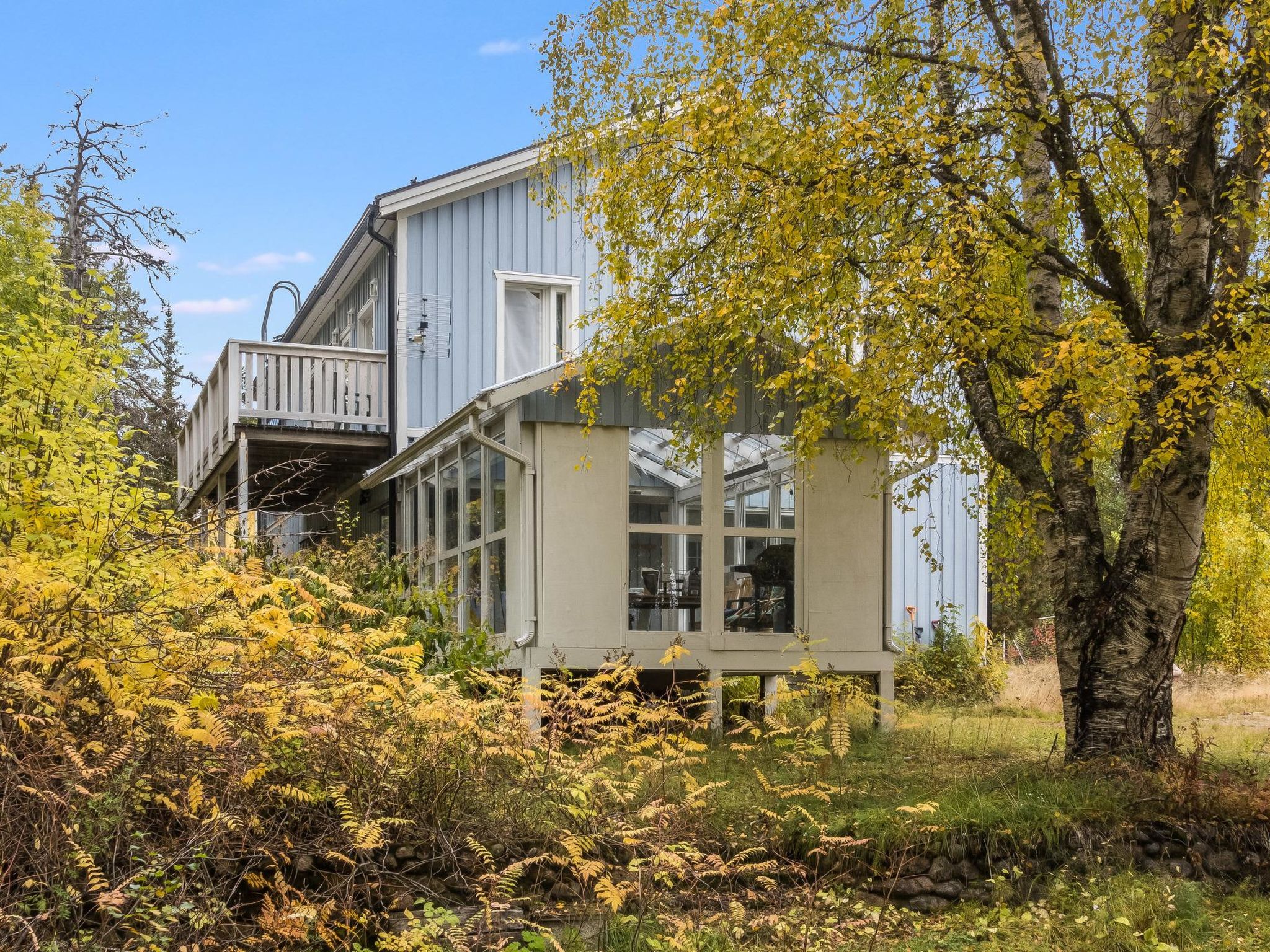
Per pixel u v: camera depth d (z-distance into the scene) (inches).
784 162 342.6
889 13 368.8
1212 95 321.4
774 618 444.5
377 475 607.2
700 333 388.5
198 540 258.2
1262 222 350.6
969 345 321.7
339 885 215.9
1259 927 237.1
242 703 216.7
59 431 272.5
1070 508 350.3
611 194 398.3
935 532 807.1
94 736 206.8
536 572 418.0
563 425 425.4
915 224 347.3
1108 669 333.1
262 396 614.9
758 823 264.5
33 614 200.8
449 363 656.4
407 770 241.9
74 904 183.5
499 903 221.8
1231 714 525.0
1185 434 325.1
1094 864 258.8
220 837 205.6
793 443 395.9
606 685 413.7
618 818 254.1
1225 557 700.7
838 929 226.1
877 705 445.1
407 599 422.0
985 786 296.2
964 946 224.7
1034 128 321.7
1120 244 391.2
